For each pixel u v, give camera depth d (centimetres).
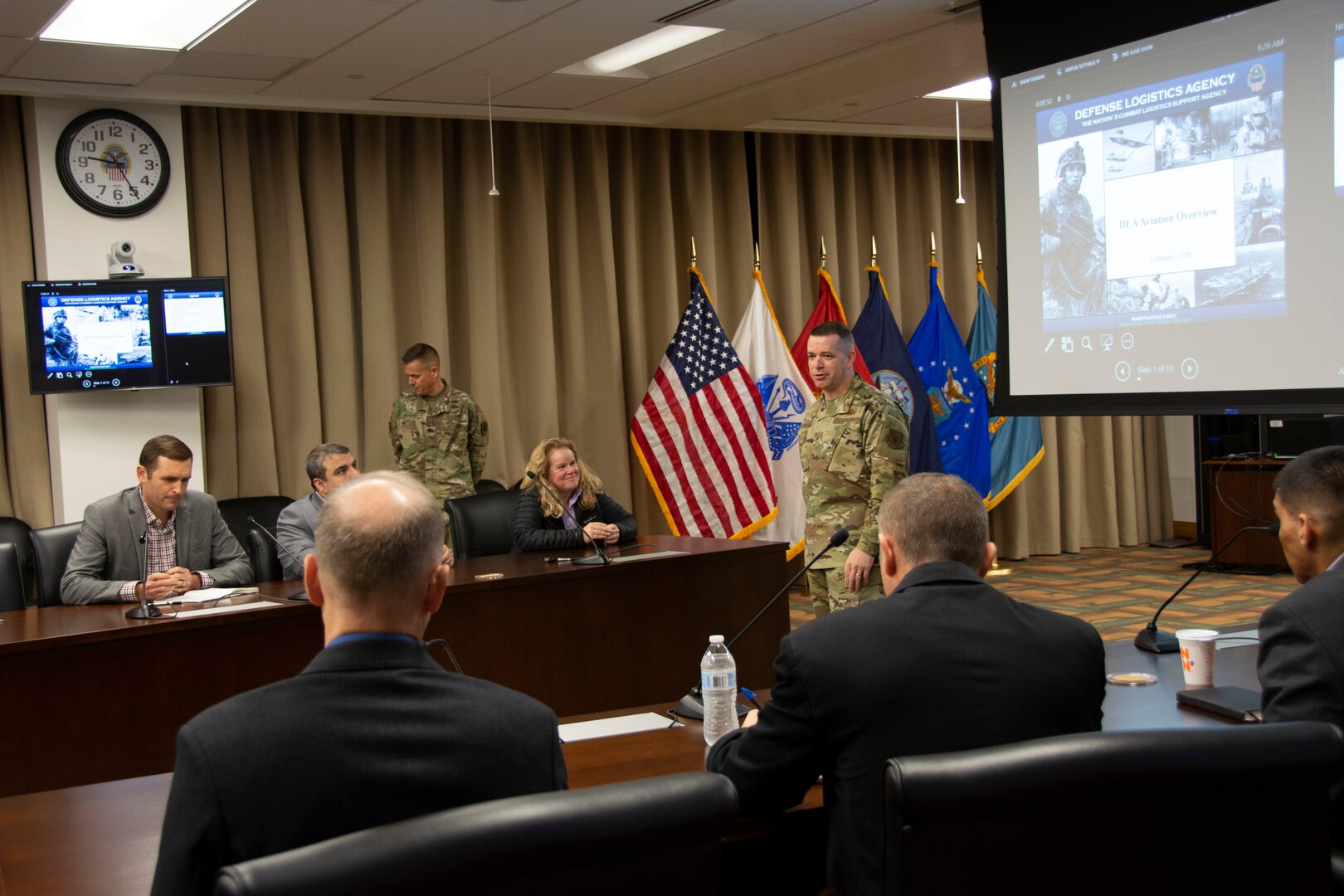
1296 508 202
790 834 193
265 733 114
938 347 679
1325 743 124
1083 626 163
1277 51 311
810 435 388
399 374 586
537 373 614
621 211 641
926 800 118
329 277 565
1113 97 354
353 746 115
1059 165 373
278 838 112
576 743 209
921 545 168
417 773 116
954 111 653
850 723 152
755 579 423
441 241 587
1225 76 323
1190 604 597
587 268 633
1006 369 394
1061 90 371
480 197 598
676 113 608
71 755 307
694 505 600
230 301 523
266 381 551
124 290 492
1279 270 311
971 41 488
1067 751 121
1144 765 121
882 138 716
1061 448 775
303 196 566
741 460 603
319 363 568
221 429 539
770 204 685
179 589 358
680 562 407
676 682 405
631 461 647
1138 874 125
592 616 389
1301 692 169
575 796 108
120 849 159
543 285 612
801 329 688
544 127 621
